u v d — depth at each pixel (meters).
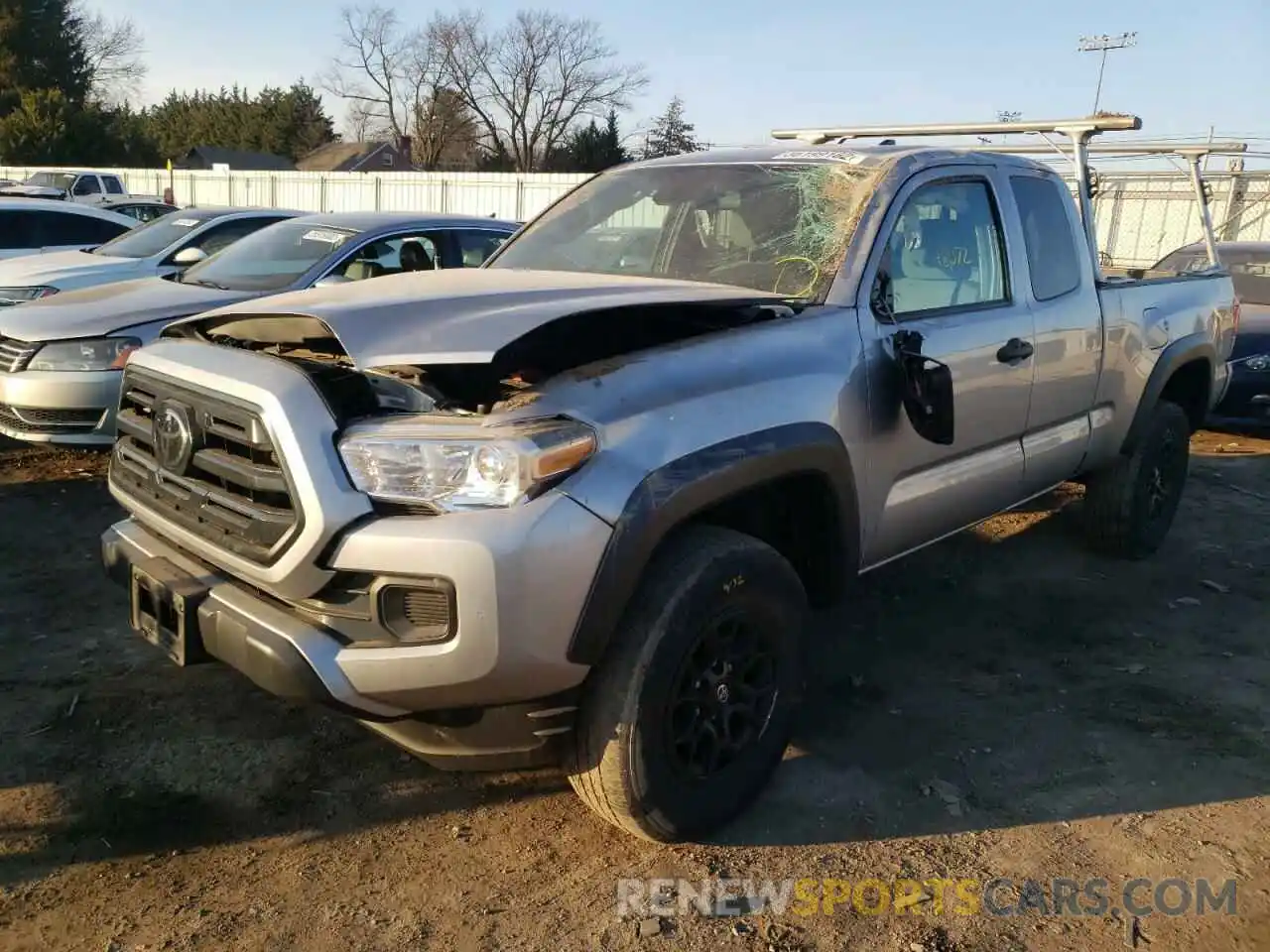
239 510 2.68
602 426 2.65
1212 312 5.77
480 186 25.06
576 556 2.52
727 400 2.93
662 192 4.23
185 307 6.21
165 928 2.63
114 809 3.11
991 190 4.21
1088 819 3.27
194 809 3.13
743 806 3.16
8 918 2.64
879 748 3.65
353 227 7.23
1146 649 4.59
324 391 2.62
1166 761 3.64
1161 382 5.25
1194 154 6.21
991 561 5.64
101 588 4.72
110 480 3.34
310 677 2.50
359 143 67.38
